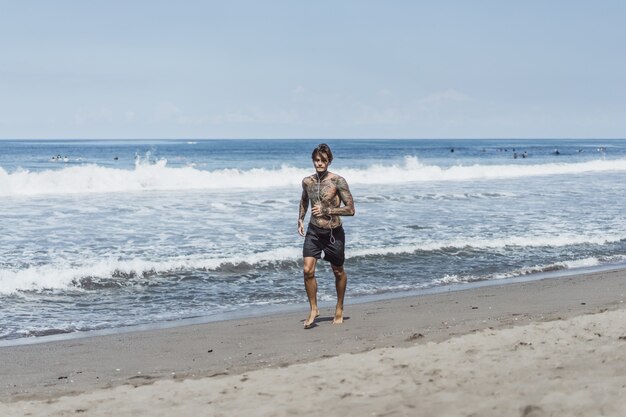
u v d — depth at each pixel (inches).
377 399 170.2
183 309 360.2
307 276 305.9
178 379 209.3
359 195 948.0
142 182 1068.5
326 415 160.2
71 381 221.5
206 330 304.2
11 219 668.7
